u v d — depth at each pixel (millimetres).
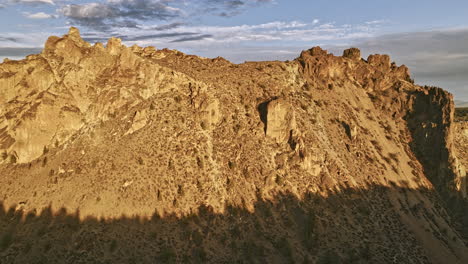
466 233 103062
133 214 74062
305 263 74562
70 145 84688
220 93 101438
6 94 87688
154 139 86250
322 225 84125
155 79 96875
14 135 83375
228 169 87812
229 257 72688
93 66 95688
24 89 88812
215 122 95062
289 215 84250
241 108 101250
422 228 97375
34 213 73188
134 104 91375
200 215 78000
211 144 90688
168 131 88438
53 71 92062
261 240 77312
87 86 92875
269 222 81500
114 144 84312
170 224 74625
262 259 73625
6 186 78750
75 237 69000
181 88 98062
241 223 79500
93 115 89438
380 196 102312
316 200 89625
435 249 92188
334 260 76688
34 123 84562
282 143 97500
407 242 90750
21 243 68188
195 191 80875
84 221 71562
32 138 83812
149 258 68188
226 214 80062
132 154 82562
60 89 90062
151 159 82625
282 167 91938
